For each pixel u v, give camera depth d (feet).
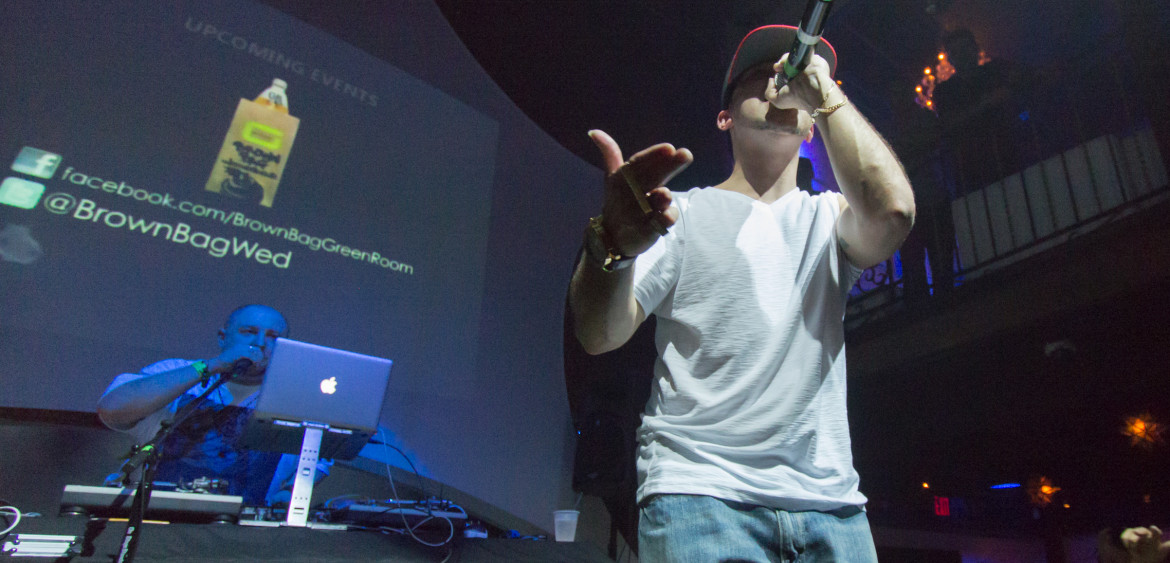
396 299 10.34
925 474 15.38
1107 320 11.87
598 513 10.89
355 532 5.42
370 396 6.30
